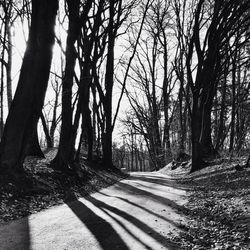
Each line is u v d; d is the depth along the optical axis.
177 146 48.78
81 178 20.44
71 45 20.31
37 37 14.66
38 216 10.95
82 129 23.55
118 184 22.58
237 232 8.05
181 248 7.36
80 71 25.56
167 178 27.83
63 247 7.50
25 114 14.66
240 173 18.19
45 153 26.31
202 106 27.72
